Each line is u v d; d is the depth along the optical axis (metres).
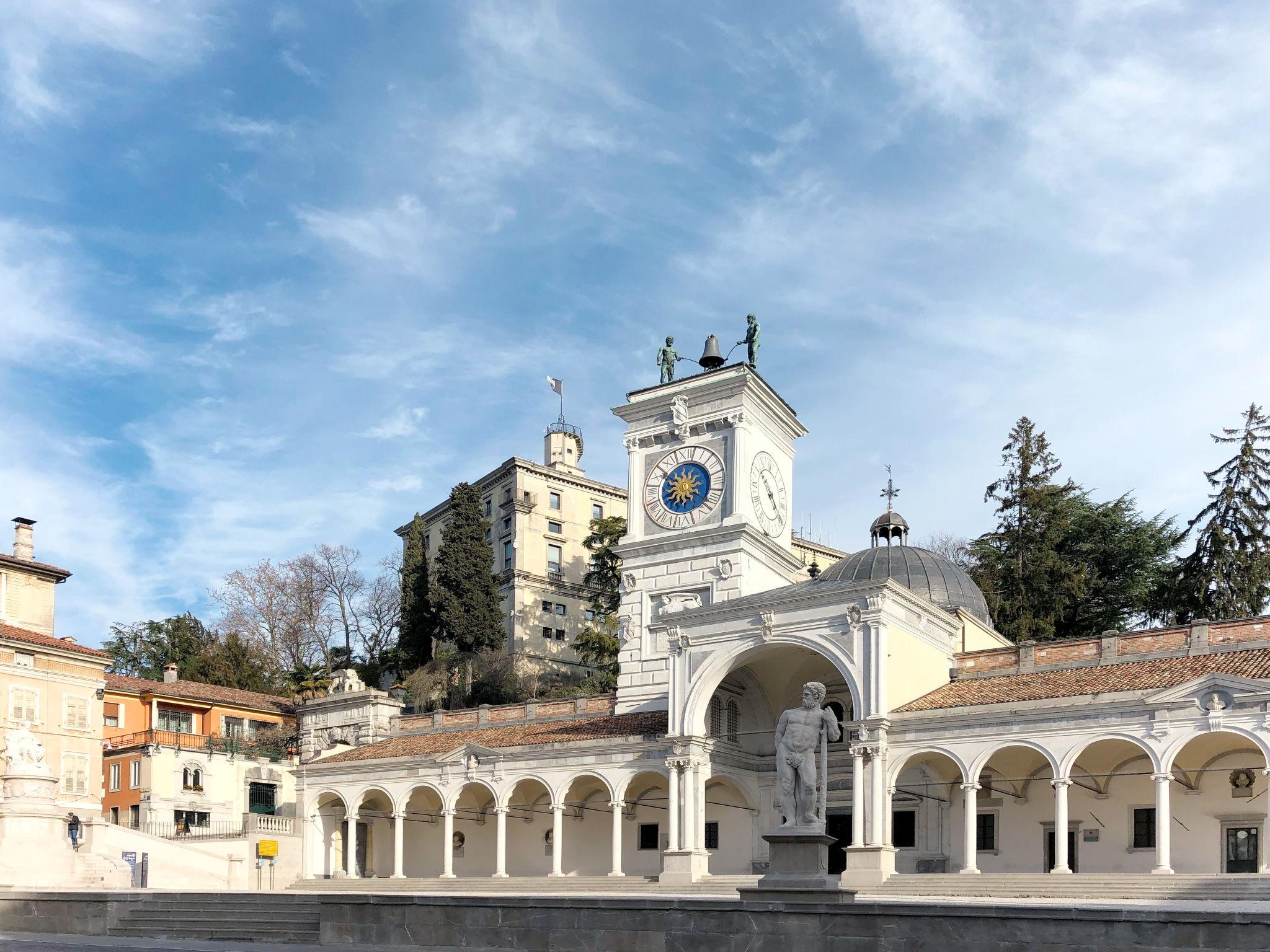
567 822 61.47
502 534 104.94
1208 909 22.56
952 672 52.97
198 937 33.03
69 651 66.88
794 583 63.00
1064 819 42.53
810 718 28.91
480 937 28.53
